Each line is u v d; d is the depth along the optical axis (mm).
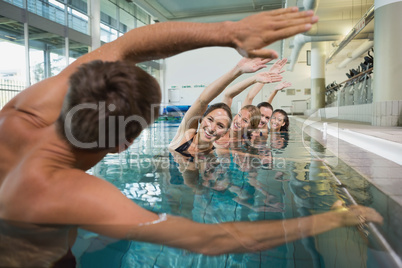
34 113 726
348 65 16812
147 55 758
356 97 8453
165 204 1083
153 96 637
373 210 966
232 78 2105
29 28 7414
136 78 613
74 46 9250
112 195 650
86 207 616
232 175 1641
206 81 16156
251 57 685
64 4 8516
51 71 8141
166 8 12930
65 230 625
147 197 1191
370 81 7168
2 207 646
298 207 1040
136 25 14242
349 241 717
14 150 689
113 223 626
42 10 7750
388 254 670
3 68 7066
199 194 1238
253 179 1530
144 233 639
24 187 628
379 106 5199
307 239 707
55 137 659
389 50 5113
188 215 947
